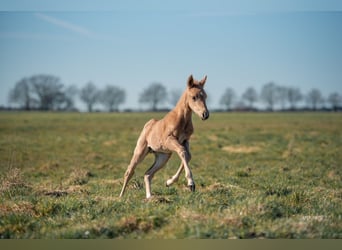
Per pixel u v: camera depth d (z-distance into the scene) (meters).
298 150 63.66
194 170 44.72
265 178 37.69
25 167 48.69
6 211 23.95
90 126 116.38
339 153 60.19
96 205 24.83
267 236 19.50
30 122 127.56
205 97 26.94
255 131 100.75
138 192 29.86
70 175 41.41
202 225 20.05
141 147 28.73
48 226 21.64
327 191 31.16
